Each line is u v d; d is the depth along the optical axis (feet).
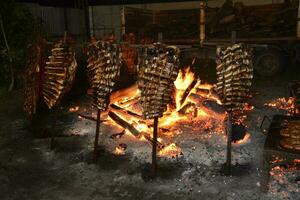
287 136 12.02
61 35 40.16
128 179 12.94
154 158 12.94
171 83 12.62
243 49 12.12
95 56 13.83
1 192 12.44
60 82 15.89
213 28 35.40
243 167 13.53
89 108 22.25
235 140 15.81
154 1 46.16
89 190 12.31
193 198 11.50
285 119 14.16
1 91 28.91
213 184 12.34
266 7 34.63
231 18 34.65
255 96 24.73
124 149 15.47
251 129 17.76
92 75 14.30
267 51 32.27
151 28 38.17
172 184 12.44
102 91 13.73
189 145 15.78
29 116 19.22
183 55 36.83
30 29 31.22
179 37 36.86
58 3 43.11
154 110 12.67
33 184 12.92
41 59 17.31
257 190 11.78
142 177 12.96
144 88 12.69
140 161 14.33
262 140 16.24
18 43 30.27
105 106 13.89
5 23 29.55
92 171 13.70
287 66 34.42
